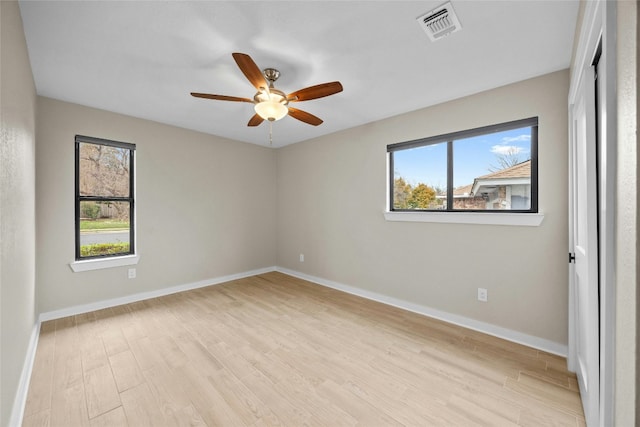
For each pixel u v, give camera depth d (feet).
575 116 6.05
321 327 8.60
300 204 14.49
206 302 10.79
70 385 5.75
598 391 4.26
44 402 5.25
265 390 5.67
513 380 6.00
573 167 6.16
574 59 5.65
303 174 14.28
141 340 7.70
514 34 5.69
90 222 9.95
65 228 9.25
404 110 9.89
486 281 8.23
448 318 9.04
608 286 2.83
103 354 6.95
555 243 7.07
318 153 13.46
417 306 9.82
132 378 6.01
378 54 6.44
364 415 5.02
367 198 11.39
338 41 5.97
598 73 4.28
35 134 8.11
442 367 6.48
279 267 15.83
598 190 4.32
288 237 15.24
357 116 10.54
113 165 10.44
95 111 9.78
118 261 10.33
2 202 4.01
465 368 6.44
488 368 6.44
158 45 6.12
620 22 2.15
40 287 8.73
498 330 7.99
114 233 10.51
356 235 11.84
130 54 6.47
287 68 7.07
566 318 6.93
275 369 6.39
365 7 4.97
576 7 4.91
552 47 6.10
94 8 4.99
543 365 6.55
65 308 9.25
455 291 8.89
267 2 4.85
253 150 14.87
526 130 7.75
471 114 8.51
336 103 9.28
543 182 7.23
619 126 2.23
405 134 10.12
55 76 7.49
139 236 10.91
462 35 5.74
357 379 6.04
